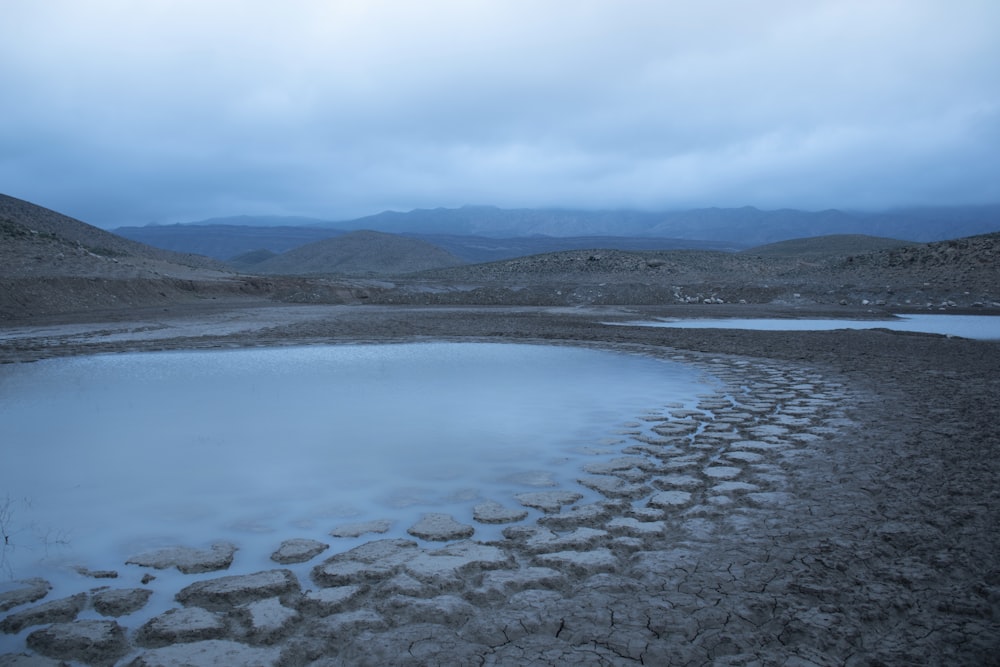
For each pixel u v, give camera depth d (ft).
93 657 11.44
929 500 18.48
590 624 12.35
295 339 64.90
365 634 12.12
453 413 31.12
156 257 261.65
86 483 20.79
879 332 70.54
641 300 143.64
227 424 28.76
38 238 128.16
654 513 17.98
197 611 12.94
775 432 26.78
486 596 13.43
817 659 11.23
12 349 55.98
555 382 39.78
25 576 14.53
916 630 12.11
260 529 17.24
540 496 19.61
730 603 13.02
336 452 24.36
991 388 36.04
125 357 51.85
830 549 15.42
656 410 31.63
